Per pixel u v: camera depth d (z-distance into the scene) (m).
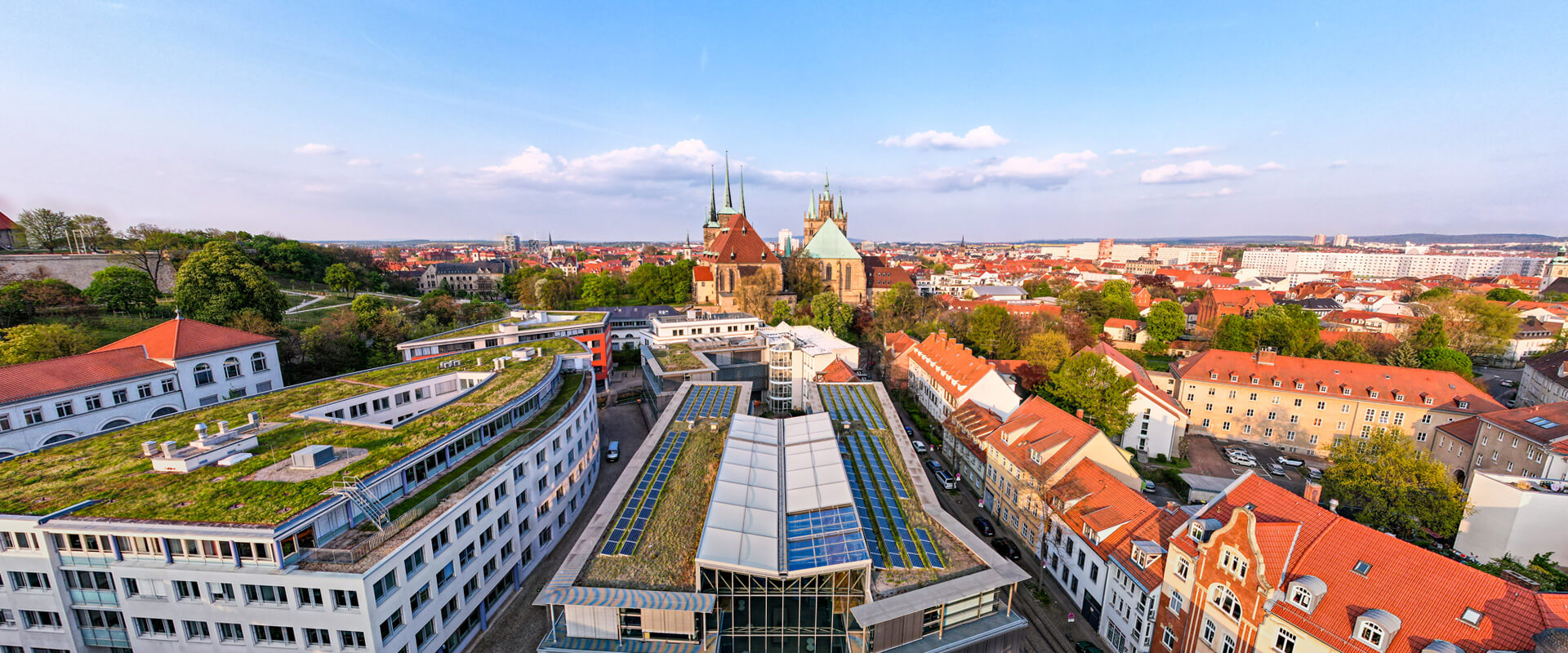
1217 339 115.88
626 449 79.56
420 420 50.59
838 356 101.44
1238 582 34.47
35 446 54.09
